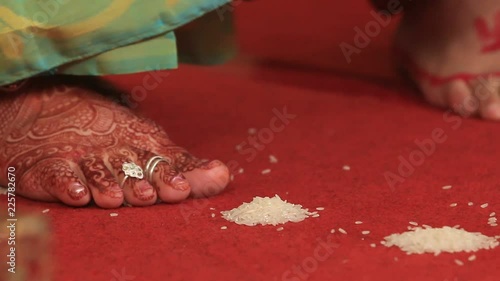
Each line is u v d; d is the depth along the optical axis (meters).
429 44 1.15
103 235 0.85
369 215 0.87
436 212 0.88
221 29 1.04
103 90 0.98
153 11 0.93
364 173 0.96
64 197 0.89
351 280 0.78
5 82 0.94
